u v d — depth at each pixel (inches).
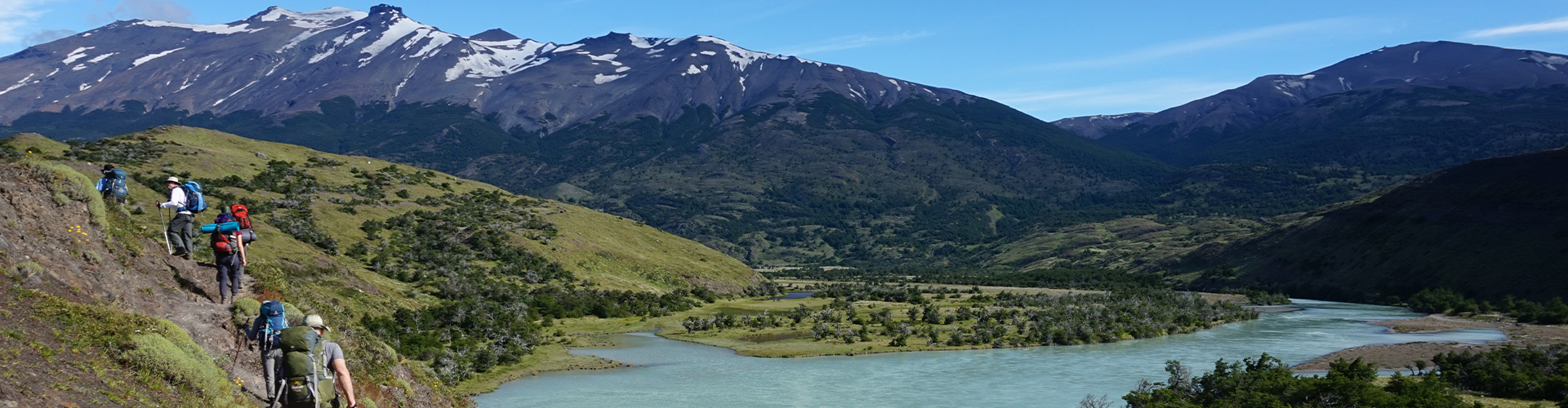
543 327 4813.0
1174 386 2605.8
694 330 4825.3
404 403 1114.1
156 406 641.0
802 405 2662.4
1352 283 7696.9
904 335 4303.6
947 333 4601.4
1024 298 7116.1
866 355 3846.0
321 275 4156.0
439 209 7524.6
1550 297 5969.5
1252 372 2568.9
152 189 5442.9
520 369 3363.7
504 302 5132.9
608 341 4347.9
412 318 3875.5
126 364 681.0
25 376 575.2
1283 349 3946.9
